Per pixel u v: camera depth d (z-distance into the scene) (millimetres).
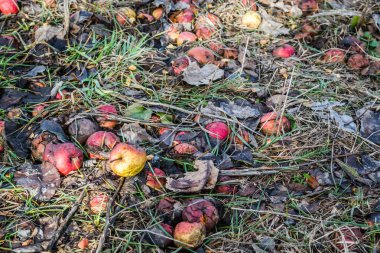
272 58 1501
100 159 1110
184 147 1153
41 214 1021
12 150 1133
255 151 1198
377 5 1779
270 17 1658
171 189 1060
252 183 1117
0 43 1418
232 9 1678
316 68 1478
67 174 1084
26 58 1394
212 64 1395
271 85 1393
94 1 1595
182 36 1511
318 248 1002
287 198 1094
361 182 1138
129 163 1021
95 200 1035
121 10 1574
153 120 1229
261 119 1252
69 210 1030
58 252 958
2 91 1274
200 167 1096
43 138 1127
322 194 1112
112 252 958
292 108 1313
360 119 1288
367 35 1627
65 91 1290
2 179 1072
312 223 1047
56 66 1380
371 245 1004
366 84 1432
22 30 1494
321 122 1281
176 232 967
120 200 1043
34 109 1230
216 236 1009
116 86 1333
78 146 1140
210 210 1008
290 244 1005
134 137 1167
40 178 1064
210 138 1192
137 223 1013
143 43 1460
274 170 1145
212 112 1260
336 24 1669
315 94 1368
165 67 1411
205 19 1611
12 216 1014
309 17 1686
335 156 1187
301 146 1216
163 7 1617
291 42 1585
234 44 1539
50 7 1564
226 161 1146
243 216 1055
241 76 1404
